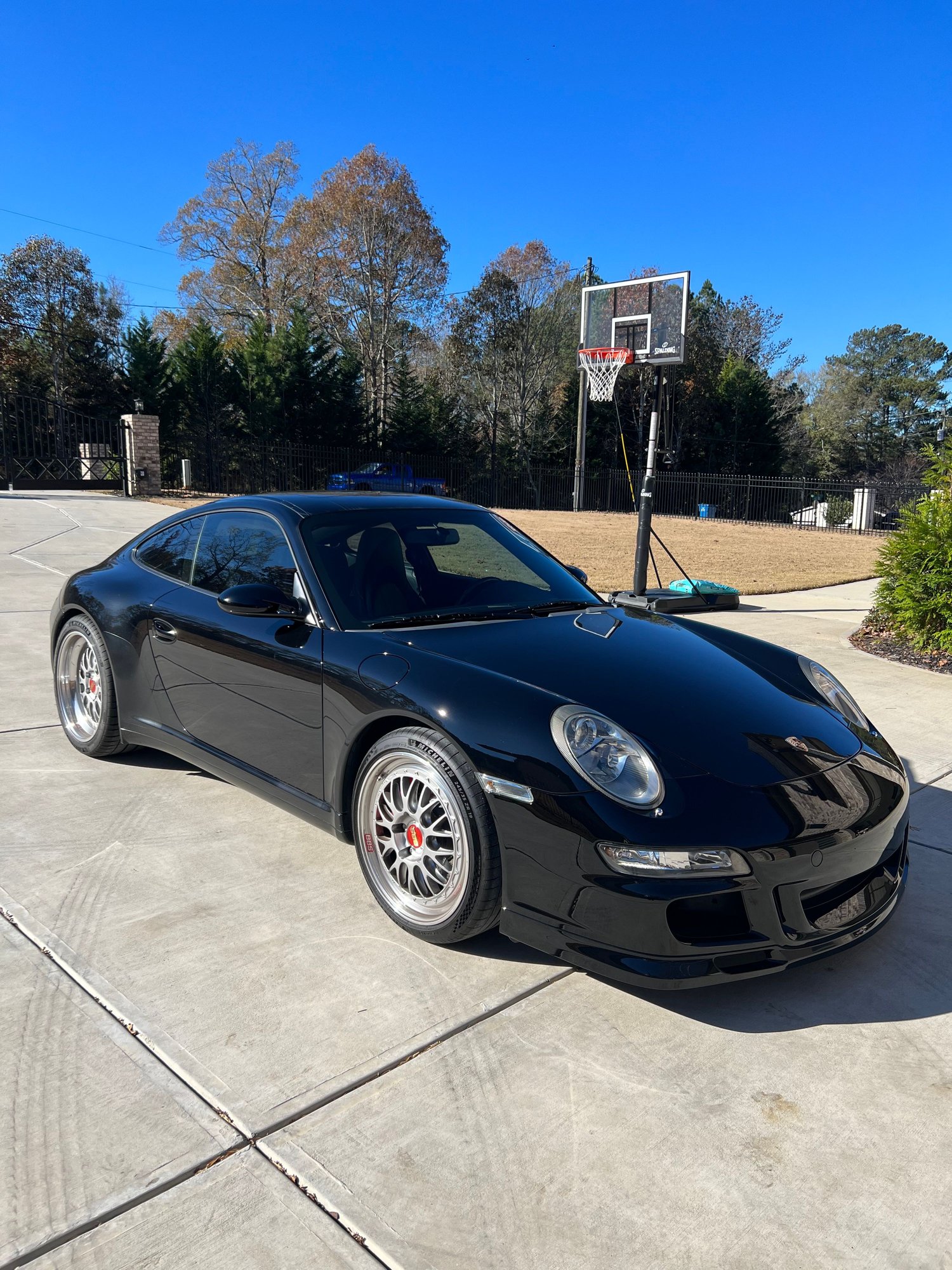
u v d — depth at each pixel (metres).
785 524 29.12
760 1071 2.11
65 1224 1.59
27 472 22.91
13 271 35.41
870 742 2.77
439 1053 2.12
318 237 41.72
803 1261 1.58
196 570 3.62
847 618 9.03
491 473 34.75
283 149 43.97
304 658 2.92
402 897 2.66
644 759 2.29
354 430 33.62
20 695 5.05
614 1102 1.98
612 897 2.17
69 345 35.94
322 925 2.69
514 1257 1.56
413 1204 1.67
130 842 3.22
